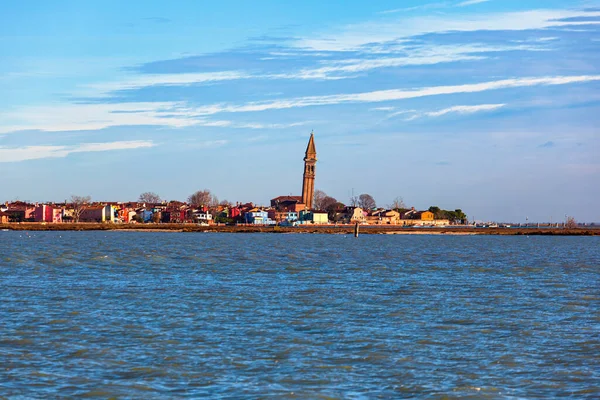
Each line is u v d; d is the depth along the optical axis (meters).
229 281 90.06
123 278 92.25
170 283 86.62
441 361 47.44
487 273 107.56
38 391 40.19
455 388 41.62
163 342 51.44
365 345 51.44
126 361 46.31
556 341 53.59
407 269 113.94
